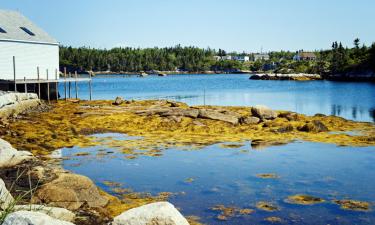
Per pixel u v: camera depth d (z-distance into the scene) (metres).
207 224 11.16
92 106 39.59
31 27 50.03
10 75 44.22
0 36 42.59
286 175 16.27
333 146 22.16
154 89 88.69
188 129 27.81
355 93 70.06
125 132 27.16
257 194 13.84
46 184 11.72
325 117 31.97
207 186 14.82
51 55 50.28
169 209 7.45
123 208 11.89
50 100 48.25
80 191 11.98
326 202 13.02
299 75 135.00
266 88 88.75
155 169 17.34
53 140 22.95
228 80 141.12
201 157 19.66
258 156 19.81
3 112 28.91
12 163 13.33
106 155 20.06
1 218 6.15
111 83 123.19
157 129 28.33
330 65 150.88
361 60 131.50
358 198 13.44
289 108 46.72
